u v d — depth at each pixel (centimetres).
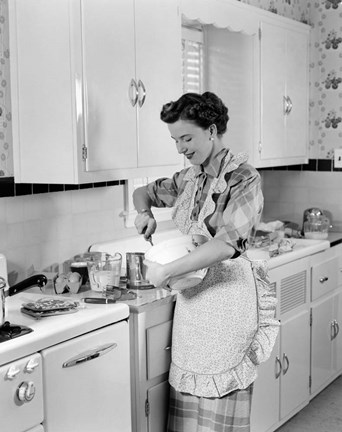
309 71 428
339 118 423
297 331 353
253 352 254
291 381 351
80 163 255
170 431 263
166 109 237
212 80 381
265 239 362
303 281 358
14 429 199
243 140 374
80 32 252
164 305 259
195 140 236
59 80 254
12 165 270
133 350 250
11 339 203
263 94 371
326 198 432
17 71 264
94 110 260
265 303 260
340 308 407
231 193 236
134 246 329
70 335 218
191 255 222
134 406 253
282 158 395
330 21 422
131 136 279
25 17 260
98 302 246
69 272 277
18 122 267
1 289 207
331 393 397
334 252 394
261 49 367
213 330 246
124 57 272
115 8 267
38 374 207
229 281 247
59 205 293
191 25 369
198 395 250
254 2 383
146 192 283
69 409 220
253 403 314
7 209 269
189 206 254
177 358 254
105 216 319
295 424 357
